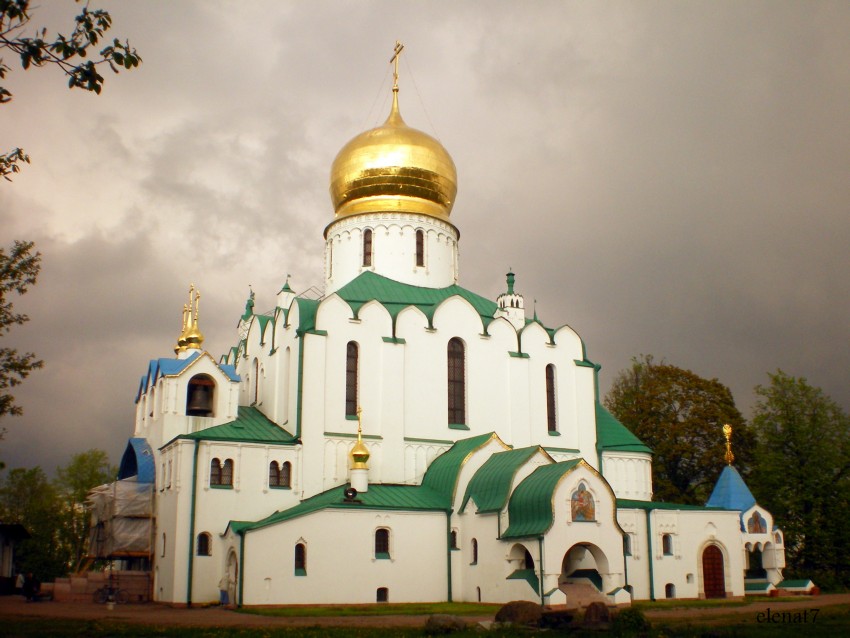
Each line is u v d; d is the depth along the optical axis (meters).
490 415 65.62
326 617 43.12
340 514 52.88
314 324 60.31
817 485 75.12
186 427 60.19
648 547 61.31
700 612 44.62
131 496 59.78
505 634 31.59
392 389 62.00
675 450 87.25
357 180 73.06
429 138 75.31
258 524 50.88
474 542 55.22
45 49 18.11
